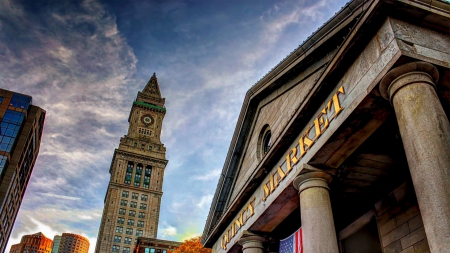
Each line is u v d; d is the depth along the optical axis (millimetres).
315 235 11445
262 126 18984
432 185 7859
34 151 100188
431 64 9359
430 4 10148
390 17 10344
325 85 12445
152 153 161625
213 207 22500
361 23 10719
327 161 12648
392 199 14445
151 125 171500
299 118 13594
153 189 152375
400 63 9484
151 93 184750
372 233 15359
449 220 7426
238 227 18422
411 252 13102
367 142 12492
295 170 13680
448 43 10398
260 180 16688
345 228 16797
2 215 82062
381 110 10688
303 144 13461
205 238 22906
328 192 12680
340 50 11609
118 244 134125
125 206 144250
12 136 85125
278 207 15086
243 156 20781
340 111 11609
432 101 8898
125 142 161375
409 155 8609
